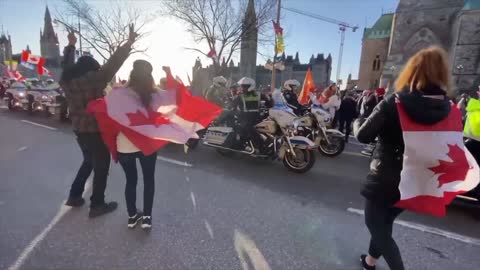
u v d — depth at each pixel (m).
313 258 2.73
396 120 1.92
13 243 2.74
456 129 1.99
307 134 6.83
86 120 3.13
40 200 3.69
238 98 6.00
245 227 3.25
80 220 3.22
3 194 3.84
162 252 2.71
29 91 12.21
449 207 4.16
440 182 1.98
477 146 4.12
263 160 6.22
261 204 3.90
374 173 2.10
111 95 2.94
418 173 1.97
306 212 3.72
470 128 4.14
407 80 1.97
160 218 3.37
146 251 2.71
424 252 2.95
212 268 2.52
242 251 2.78
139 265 2.52
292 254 2.78
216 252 2.75
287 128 5.50
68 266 2.46
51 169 4.94
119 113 2.90
